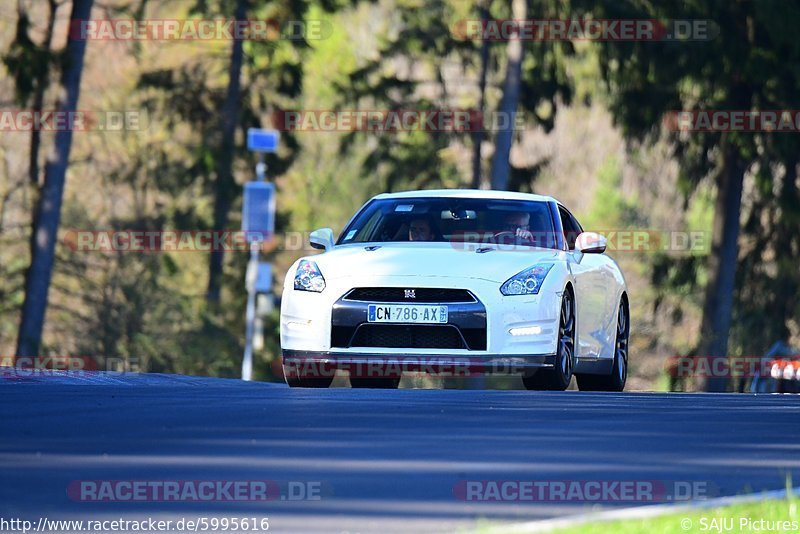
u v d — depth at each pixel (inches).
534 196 1688.0
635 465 836.6
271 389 1421.0
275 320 4793.3
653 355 7194.9
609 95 4394.7
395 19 6638.8
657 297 4685.0
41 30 4347.9
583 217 7770.7
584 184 7800.2
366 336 1467.8
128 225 5191.9
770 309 4601.4
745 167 4355.3
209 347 4751.5
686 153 4397.1
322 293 1480.1
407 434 976.9
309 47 5029.5
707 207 4549.7
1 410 1114.7
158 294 4874.5
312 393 1357.0
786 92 4151.1
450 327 1456.7
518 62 4414.4
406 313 1457.9
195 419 1052.5
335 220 6973.4
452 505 674.8
